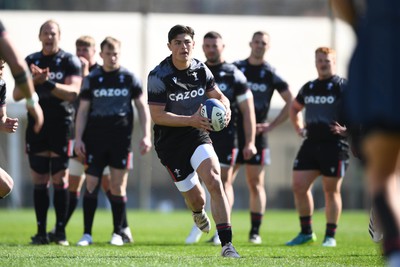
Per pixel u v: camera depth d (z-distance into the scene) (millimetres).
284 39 93875
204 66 29875
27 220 65875
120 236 39906
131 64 92875
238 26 93938
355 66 17047
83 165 42625
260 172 42812
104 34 93500
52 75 39219
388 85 16484
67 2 95438
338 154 39906
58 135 39031
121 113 39688
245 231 53562
